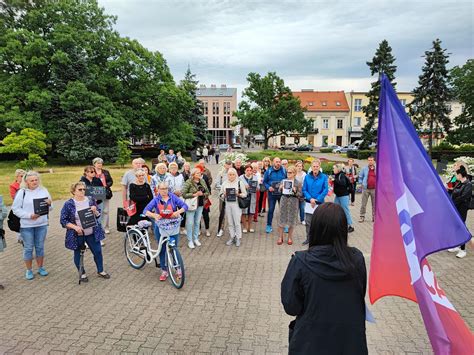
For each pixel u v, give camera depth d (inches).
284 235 353.4
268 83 1782.7
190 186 308.2
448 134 1627.7
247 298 208.2
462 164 277.4
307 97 2866.6
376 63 1475.1
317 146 2842.0
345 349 80.7
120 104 1492.4
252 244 321.7
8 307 196.7
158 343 161.5
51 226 392.5
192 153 1499.8
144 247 248.2
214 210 486.9
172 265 225.6
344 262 81.6
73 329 173.5
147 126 1563.7
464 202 273.3
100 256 237.6
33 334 169.0
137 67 1465.3
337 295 81.6
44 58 1208.2
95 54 1416.1
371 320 105.4
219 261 274.4
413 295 116.1
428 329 106.0
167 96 1518.2
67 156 1240.2
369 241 334.3
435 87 1520.7
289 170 315.6
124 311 192.1
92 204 232.8
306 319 82.7
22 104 1272.1
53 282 232.5
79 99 1242.6
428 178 114.4
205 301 204.2
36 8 1296.8
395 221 116.9
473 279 235.6
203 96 3617.1
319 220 86.2
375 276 116.0
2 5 1253.7
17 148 941.2
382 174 118.1
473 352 105.0
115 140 1320.1
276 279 237.6
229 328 174.6
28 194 232.5
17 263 270.5
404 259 116.4
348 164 528.4
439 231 111.3
